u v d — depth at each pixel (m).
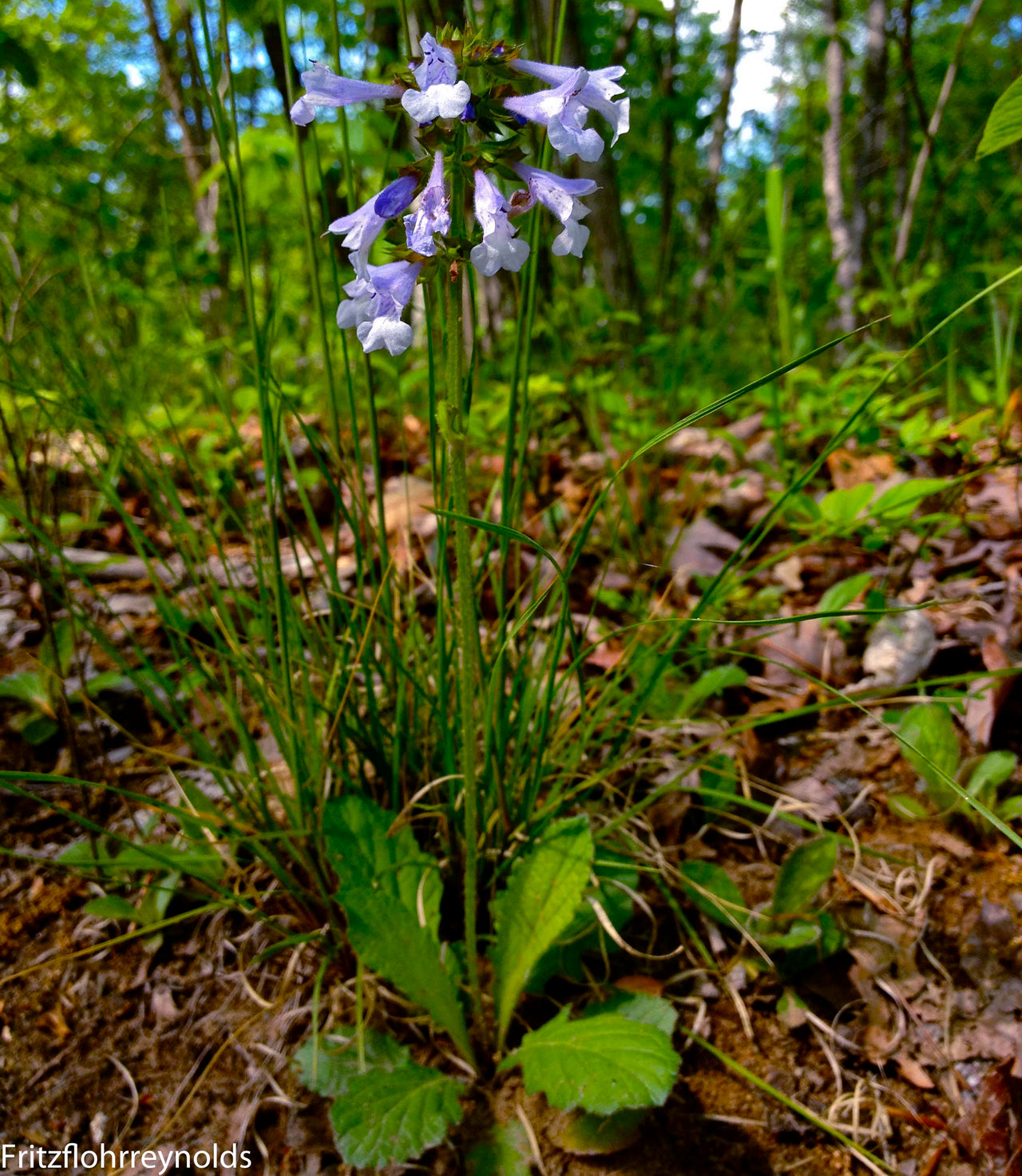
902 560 0.46
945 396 0.74
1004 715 0.36
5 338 0.32
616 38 0.94
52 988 0.30
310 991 0.29
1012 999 0.27
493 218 0.19
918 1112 0.25
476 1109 0.26
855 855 0.32
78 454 0.33
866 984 0.28
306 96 0.19
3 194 0.63
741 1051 0.27
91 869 0.32
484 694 0.28
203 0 0.24
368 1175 0.25
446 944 0.29
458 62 0.19
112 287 0.63
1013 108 0.19
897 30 1.07
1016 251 1.00
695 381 0.74
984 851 0.32
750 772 0.35
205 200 0.85
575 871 0.26
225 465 0.48
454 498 0.22
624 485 0.47
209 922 0.31
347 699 0.31
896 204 1.15
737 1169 0.24
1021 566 0.43
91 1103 0.27
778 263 0.50
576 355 0.59
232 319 0.63
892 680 0.38
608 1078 0.22
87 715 0.35
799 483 0.27
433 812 0.30
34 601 0.44
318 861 0.30
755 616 0.43
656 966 0.30
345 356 0.27
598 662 0.40
